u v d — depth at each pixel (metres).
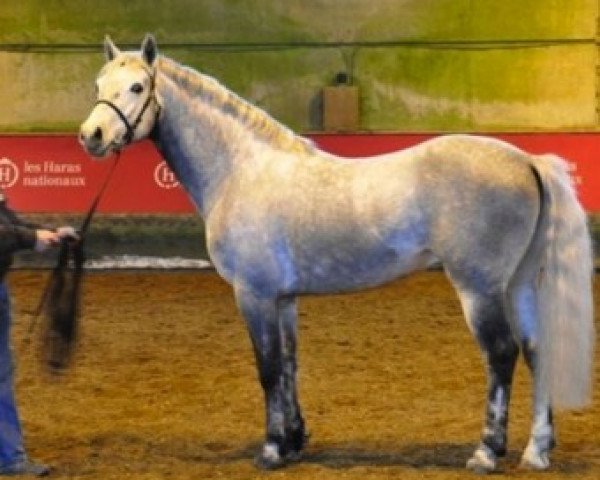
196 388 9.44
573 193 6.77
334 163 7.10
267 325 7.10
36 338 11.44
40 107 17.52
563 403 6.71
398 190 6.82
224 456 7.50
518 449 7.50
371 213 6.83
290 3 17.39
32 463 7.15
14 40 17.41
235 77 17.52
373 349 10.96
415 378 9.74
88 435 8.06
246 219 7.06
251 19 17.44
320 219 6.92
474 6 17.34
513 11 17.33
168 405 8.91
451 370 10.02
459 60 17.44
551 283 6.71
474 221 6.70
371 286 7.06
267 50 17.47
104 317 12.56
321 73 17.52
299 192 7.00
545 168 6.79
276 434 7.16
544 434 6.98
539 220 6.82
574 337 6.68
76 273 7.15
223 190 7.25
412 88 17.50
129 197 16.16
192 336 11.58
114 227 16.11
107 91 7.08
